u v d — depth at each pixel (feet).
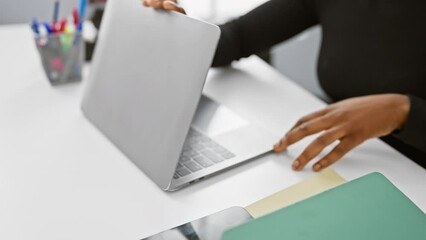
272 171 1.78
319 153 1.85
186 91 1.63
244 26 2.91
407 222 1.30
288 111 2.29
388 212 1.33
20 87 2.48
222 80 2.64
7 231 1.44
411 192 1.66
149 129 1.76
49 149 1.91
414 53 2.52
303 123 1.98
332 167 1.81
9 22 3.41
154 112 1.75
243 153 1.86
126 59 1.97
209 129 2.04
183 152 1.84
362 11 2.70
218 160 1.80
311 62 3.91
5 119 2.14
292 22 3.01
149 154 1.73
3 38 3.14
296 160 1.80
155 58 1.80
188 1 5.98
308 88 3.90
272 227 1.26
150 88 1.79
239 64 2.90
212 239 1.39
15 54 2.91
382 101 1.97
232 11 6.24
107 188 1.66
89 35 2.94
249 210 1.54
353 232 1.26
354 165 1.82
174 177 1.68
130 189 1.66
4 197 1.60
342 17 2.80
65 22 2.58
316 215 1.31
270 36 2.96
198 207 1.57
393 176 1.76
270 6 3.00
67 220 1.50
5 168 1.76
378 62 2.65
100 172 1.76
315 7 3.01
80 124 2.13
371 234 1.26
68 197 1.61
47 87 2.51
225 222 1.47
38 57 2.89
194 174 1.70
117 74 2.01
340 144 1.85
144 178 1.72
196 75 1.60
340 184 1.54
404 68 2.56
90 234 1.44
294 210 1.32
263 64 2.93
